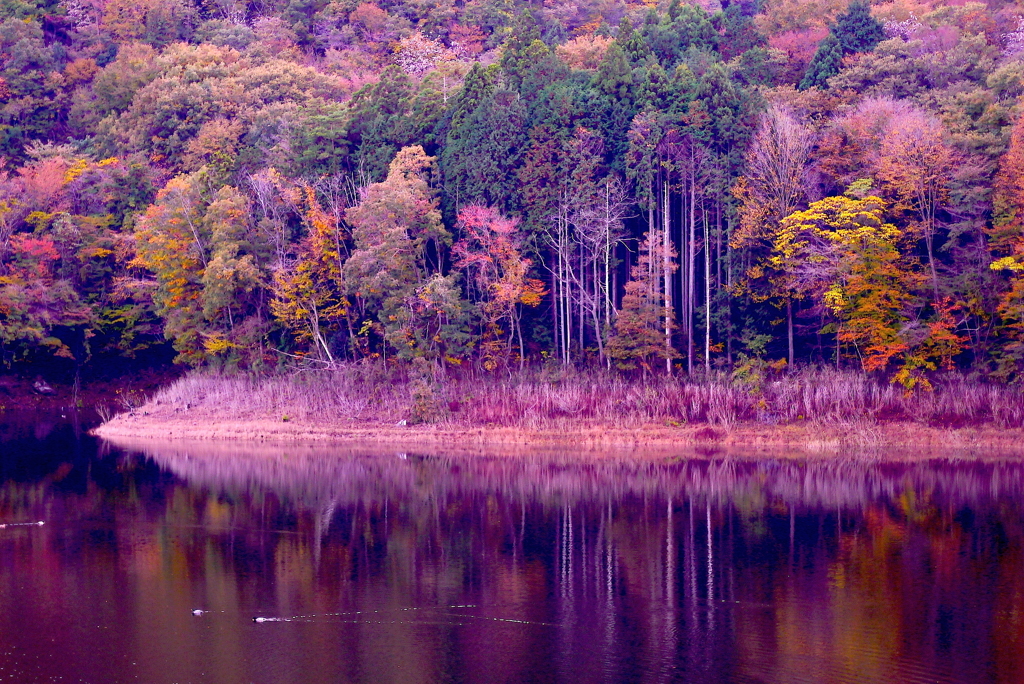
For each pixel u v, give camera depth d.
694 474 52.44
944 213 68.12
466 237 74.81
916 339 61.66
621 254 77.94
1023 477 50.53
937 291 63.56
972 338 65.00
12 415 80.31
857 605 31.08
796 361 69.69
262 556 37.03
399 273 71.75
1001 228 62.00
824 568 35.12
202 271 76.31
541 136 74.06
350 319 75.94
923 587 32.88
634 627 29.27
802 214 63.41
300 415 67.69
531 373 69.50
